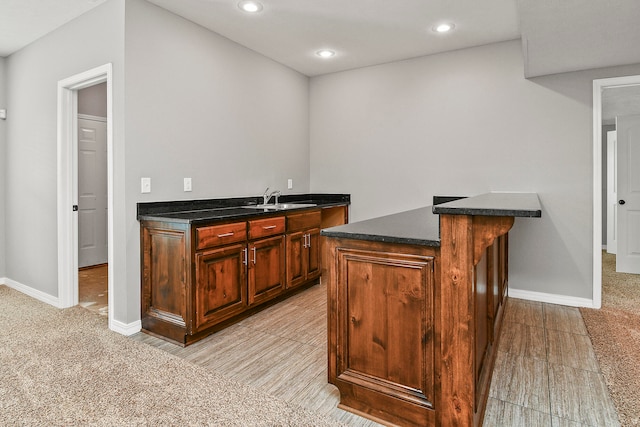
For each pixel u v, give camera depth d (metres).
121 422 1.64
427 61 3.75
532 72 3.15
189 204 2.99
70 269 3.20
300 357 2.29
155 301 2.60
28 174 3.49
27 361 2.20
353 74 4.20
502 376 2.05
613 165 5.83
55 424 1.63
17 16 2.87
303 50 3.62
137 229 2.62
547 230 3.29
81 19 2.84
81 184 4.54
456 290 1.45
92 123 4.62
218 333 2.65
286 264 3.25
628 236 4.61
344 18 2.94
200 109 3.08
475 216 1.42
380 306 1.63
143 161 2.64
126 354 2.31
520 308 3.17
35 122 3.38
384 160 4.04
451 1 2.66
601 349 2.37
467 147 3.59
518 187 3.38
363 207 4.20
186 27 2.94
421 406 1.55
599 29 2.25
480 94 3.51
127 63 2.52
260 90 3.74
